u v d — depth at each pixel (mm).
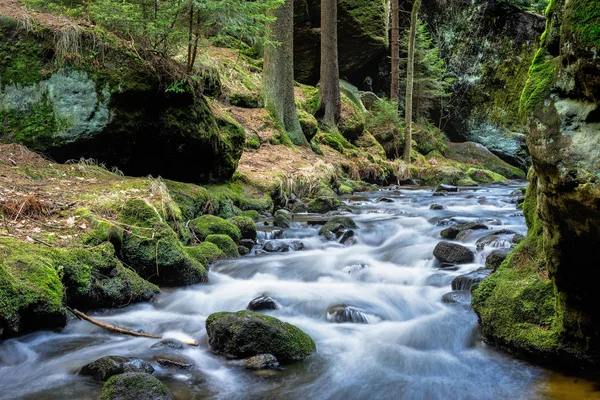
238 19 8367
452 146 24203
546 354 3695
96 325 4594
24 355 4000
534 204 4332
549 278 3834
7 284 3934
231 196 9234
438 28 26109
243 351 4055
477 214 9859
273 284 6008
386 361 4094
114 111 7426
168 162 8305
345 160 16766
